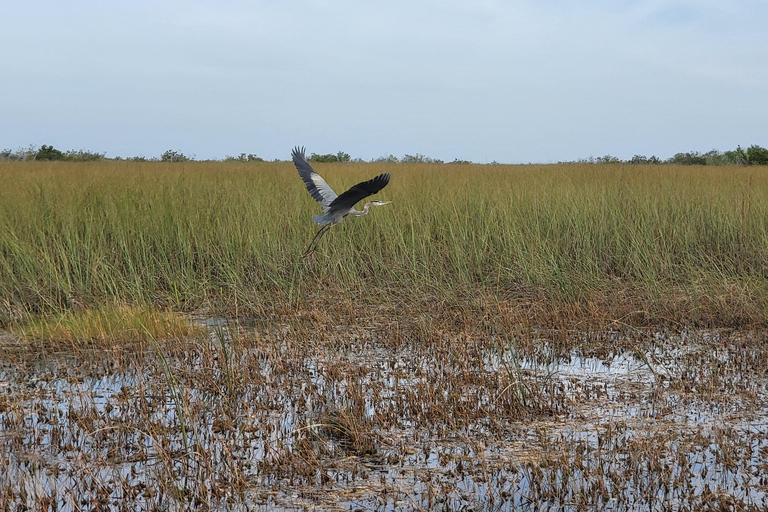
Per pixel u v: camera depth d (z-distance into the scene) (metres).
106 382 7.30
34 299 10.25
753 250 11.93
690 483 5.14
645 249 11.54
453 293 10.29
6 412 6.43
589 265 11.44
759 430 6.07
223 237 12.12
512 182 16.48
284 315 10.02
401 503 4.91
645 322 9.62
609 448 5.72
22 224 12.09
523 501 4.93
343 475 5.33
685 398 6.82
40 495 4.91
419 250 11.97
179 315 9.80
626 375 7.57
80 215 12.45
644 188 15.03
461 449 5.77
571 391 7.05
